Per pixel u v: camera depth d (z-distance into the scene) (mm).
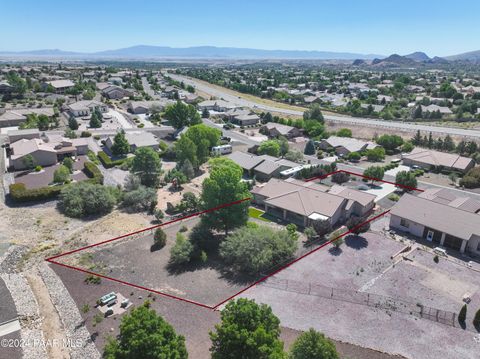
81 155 92750
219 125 138375
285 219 61594
